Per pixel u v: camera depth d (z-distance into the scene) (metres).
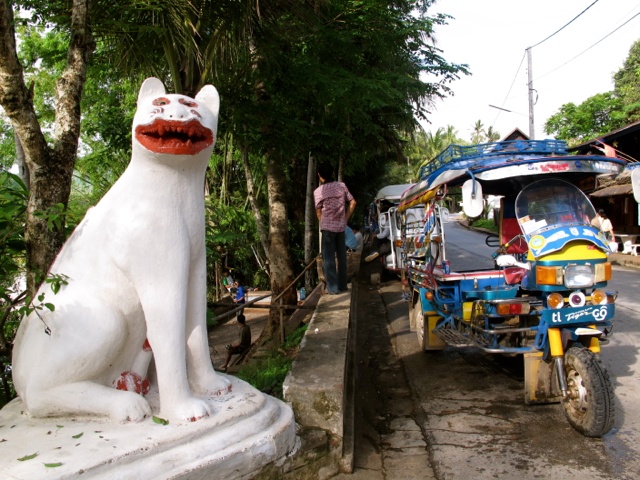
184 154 2.45
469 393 4.79
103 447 2.15
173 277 2.46
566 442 3.69
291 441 2.77
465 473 3.32
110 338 2.39
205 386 2.71
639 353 5.79
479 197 4.08
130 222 2.42
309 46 6.95
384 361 6.05
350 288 7.16
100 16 4.44
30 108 2.72
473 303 4.59
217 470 2.32
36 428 2.36
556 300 3.84
